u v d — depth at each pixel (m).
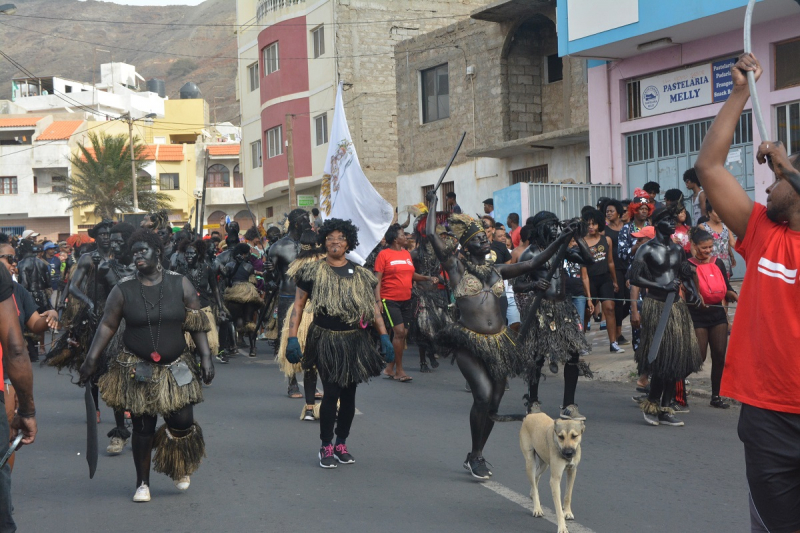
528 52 24.36
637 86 18.03
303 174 35.31
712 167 3.66
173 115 72.25
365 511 5.88
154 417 6.20
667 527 5.44
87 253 8.72
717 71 16.28
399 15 33.44
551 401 9.84
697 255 9.14
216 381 11.85
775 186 3.53
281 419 9.20
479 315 6.52
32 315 5.39
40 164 61.09
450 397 10.38
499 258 13.49
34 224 62.00
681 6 15.33
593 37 17.02
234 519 5.77
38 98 69.50
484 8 22.66
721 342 9.18
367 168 32.88
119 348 6.39
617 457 7.26
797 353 3.41
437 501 6.10
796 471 3.50
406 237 13.98
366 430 8.52
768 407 3.48
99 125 65.12
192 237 13.59
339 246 7.11
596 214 12.54
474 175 25.12
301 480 6.74
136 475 6.79
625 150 18.39
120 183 54.03
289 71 35.38
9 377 4.57
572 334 8.40
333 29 32.88
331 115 33.56
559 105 24.02
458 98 25.56
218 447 7.91
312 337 7.10
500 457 7.36
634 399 9.62
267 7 36.19
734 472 6.75
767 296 3.49
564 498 5.61
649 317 8.35
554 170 22.41
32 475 7.07
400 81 27.67
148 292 6.11
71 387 11.78
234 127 81.38
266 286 13.91
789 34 14.96
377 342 7.48
